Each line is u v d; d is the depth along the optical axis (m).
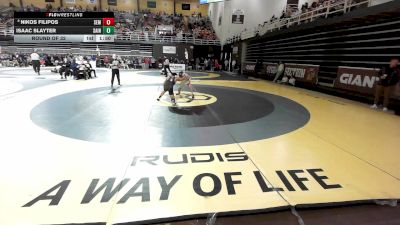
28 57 27.72
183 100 9.31
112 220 2.51
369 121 6.93
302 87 15.02
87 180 3.29
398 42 9.51
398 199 2.97
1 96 9.40
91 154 4.14
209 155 4.19
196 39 32.34
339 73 11.55
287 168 3.78
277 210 2.73
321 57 14.44
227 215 2.64
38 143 4.61
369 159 4.22
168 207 2.74
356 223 2.58
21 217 2.53
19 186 3.11
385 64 9.95
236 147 4.60
